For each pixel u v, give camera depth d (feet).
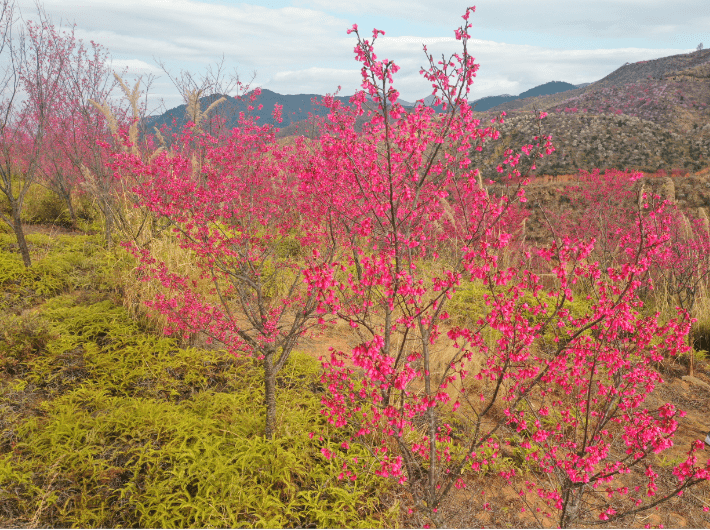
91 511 9.36
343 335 19.51
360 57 8.24
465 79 8.72
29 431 11.68
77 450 10.94
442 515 10.02
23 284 19.99
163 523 9.23
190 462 11.02
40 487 9.89
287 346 12.19
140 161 11.69
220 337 12.28
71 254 23.85
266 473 10.85
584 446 9.09
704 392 17.60
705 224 24.56
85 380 14.25
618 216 39.09
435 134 9.09
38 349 15.44
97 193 25.30
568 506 9.78
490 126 9.03
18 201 20.88
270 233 13.06
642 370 10.23
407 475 11.28
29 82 23.67
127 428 11.85
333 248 11.33
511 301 8.29
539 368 11.31
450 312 20.51
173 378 14.96
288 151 14.08
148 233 23.06
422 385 15.78
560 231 39.40
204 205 11.55
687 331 10.06
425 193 10.46
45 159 31.96
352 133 10.03
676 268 24.62
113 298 19.83
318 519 9.87
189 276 18.83
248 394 14.23
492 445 11.21
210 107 18.58
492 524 10.71
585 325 9.25
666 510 11.65
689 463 7.77
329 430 12.83
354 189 11.05
